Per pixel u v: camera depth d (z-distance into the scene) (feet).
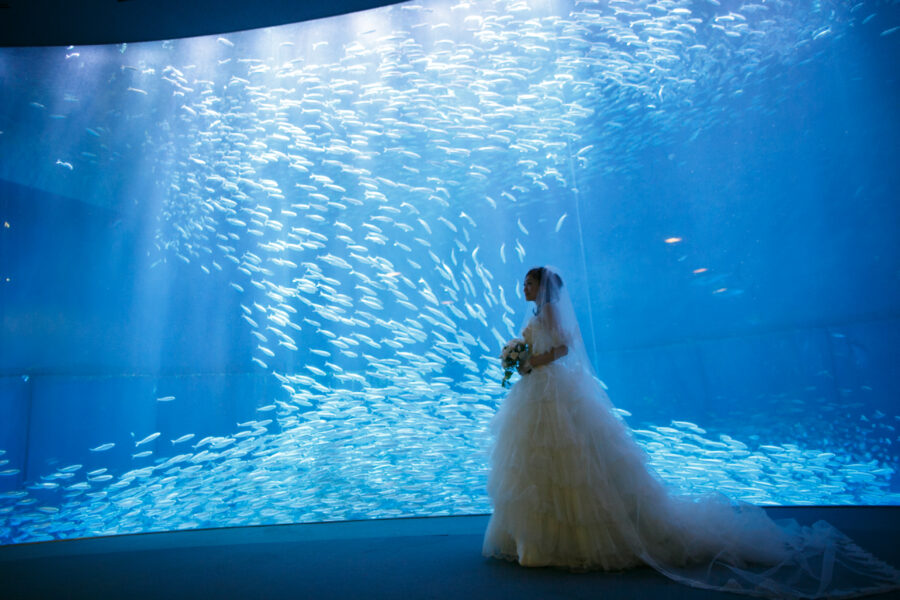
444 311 33.24
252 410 27.55
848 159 22.99
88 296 24.82
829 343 21.42
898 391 19.48
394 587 7.53
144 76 26.61
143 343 25.81
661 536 7.98
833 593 6.20
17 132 23.90
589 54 29.48
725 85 26.40
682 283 28.86
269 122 30.35
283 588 7.85
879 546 8.69
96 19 17.94
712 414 25.17
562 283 9.52
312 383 26.61
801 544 8.18
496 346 33.06
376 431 22.39
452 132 33.58
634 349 28.66
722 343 25.62
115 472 23.20
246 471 21.79
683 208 28.40
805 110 24.16
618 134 29.78
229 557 10.46
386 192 34.91
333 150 30.42
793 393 22.11
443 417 22.74
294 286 32.17
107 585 8.66
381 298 33.24
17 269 23.35
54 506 20.24
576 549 7.98
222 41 28.12
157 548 11.97
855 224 22.57
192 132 27.94
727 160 26.63
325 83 31.65
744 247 26.27
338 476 20.33
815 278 23.32
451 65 28.60
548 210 33.45
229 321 28.71
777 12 24.64
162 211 27.12
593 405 8.55
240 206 29.99
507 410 9.02
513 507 8.36
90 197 25.31
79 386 23.70
